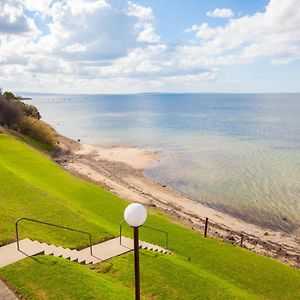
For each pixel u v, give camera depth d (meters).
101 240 20.12
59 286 12.52
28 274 13.03
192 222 35.03
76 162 60.47
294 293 18.66
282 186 49.44
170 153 72.44
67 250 17.02
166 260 17.92
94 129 120.06
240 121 145.00
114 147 79.38
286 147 79.75
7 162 38.25
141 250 18.84
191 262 20.67
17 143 48.97
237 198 44.75
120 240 19.64
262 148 78.62
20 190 26.17
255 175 55.25
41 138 68.62
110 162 62.81
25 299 11.65
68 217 22.56
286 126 124.75
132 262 17.27
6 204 22.97
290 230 35.41
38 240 17.45
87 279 13.38
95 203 29.94
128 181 50.66
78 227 21.28
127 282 15.19
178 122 142.00
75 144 80.75
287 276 20.44
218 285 16.25
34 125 68.50
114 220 26.52
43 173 36.31
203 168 59.72
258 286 18.91
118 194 42.66
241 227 35.34
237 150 76.25
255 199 44.34
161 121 147.38
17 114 68.56
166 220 28.97
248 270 20.61
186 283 15.90
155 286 15.27
